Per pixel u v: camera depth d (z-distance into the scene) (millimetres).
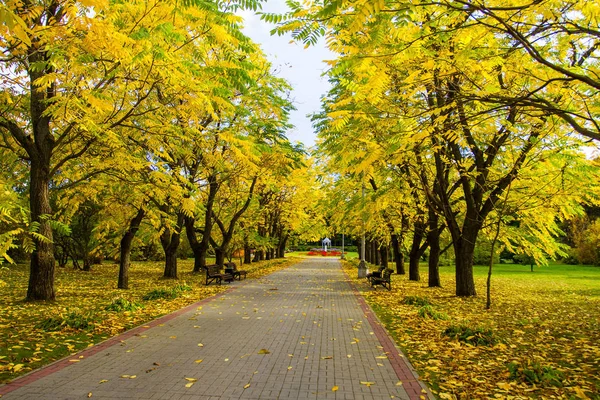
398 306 11523
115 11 5461
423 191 14000
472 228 13633
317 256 63594
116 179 13008
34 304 10297
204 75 6949
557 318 9906
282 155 18281
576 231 39781
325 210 22250
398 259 25734
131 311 9766
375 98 4668
